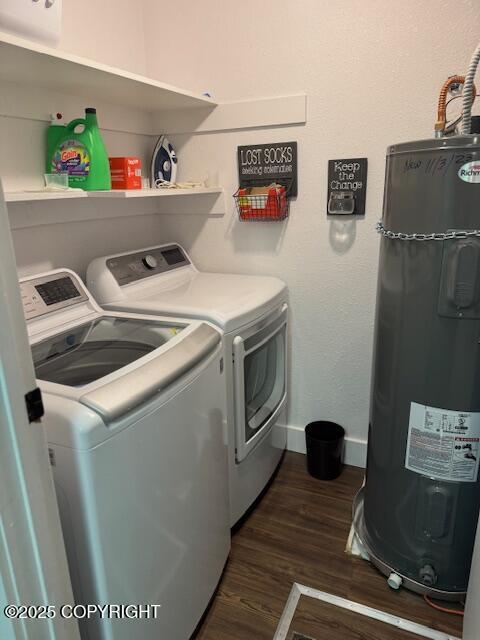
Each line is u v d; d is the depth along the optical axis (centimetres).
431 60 172
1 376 69
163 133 225
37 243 170
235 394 165
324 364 224
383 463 158
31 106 160
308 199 205
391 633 145
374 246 199
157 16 212
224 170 218
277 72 196
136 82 159
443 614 151
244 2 194
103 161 164
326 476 220
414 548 155
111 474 99
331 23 183
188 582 136
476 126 132
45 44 130
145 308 170
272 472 218
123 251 215
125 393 103
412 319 136
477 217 119
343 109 189
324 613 152
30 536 77
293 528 190
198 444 134
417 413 142
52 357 130
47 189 154
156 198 236
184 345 131
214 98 211
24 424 74
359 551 176
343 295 211
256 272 225
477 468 139
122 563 105
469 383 132
